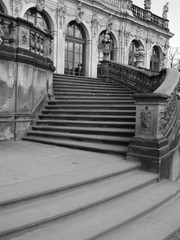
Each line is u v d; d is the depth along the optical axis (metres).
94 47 20.98
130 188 4.77
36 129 9.11
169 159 6.42
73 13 19.17
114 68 15.59
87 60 20.72
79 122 8.58
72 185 4.34
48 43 10.60
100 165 5.62
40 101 10.01
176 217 4.31
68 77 14.04
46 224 3.45
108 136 7.58
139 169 5.95
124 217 3.93
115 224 3.70
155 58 28.81
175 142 7.21
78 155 6.53
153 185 5.45
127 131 7.38
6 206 3.59
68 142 7.66
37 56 9.56
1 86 8.21
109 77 15.74
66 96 11.38
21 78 8.78
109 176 5.03
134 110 8.94
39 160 5.93
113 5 22.42
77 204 3.91
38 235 3.25
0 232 3.03
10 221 3.29
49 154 6.58
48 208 3.72
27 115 9.09
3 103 8.33
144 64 26.25
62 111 9.66
